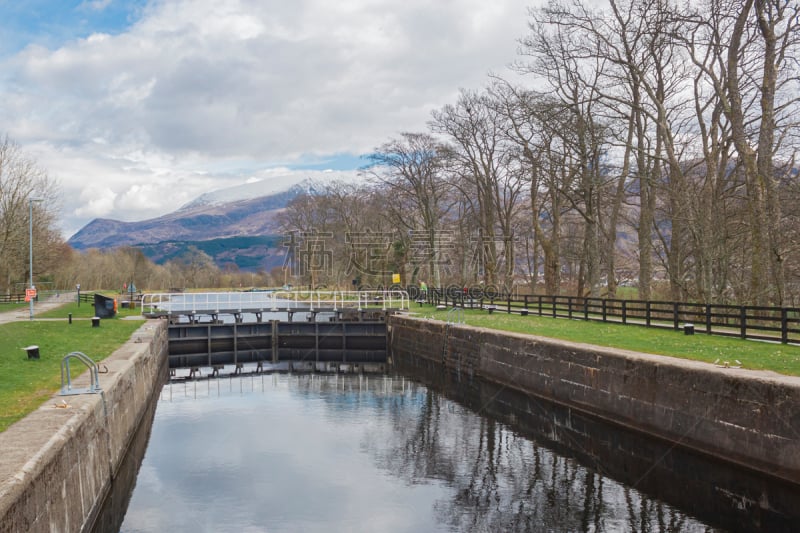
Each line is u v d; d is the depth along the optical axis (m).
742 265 32.28
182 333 37.44
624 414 16.97
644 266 30.86
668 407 15.30
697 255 31.03
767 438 12.45
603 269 46.19
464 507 13.34
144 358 20.83
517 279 61.88
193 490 14.34
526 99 36.53
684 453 14.72
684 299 31.02
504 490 14.34
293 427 20.34
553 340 21.30
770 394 12.42
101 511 11.86
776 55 23.83
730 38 25.72
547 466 16.14
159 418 21.86
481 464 16.36
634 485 14.64
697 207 27.83
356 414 22.31
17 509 6.87
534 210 40.62
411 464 16.31
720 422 13.65
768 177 22.36
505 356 24.03
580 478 15.17
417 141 51.88
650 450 15.89
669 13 23.91
